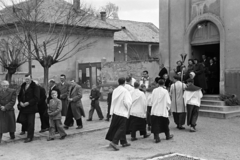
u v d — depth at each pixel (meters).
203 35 15.12
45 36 19.92
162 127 8.81
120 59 33.78
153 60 17.31
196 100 10.05
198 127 10.70
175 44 16.14
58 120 9.12
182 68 13.61
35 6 16.31
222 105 13.13
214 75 14.95
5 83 8.69
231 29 13.66
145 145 8.28
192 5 15.39
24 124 9.30
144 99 9.01
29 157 7.24
